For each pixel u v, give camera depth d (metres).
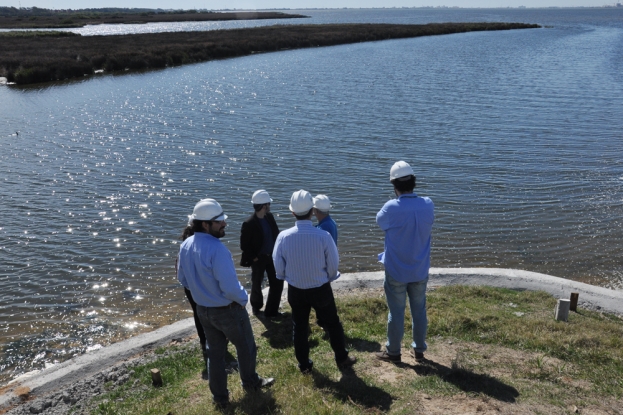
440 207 13.21
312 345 6.16
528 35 95.75
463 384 4.86
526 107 27.20
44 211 13.09
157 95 32.50
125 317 8.20
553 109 26.58
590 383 4.91
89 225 12.18
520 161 17.38
